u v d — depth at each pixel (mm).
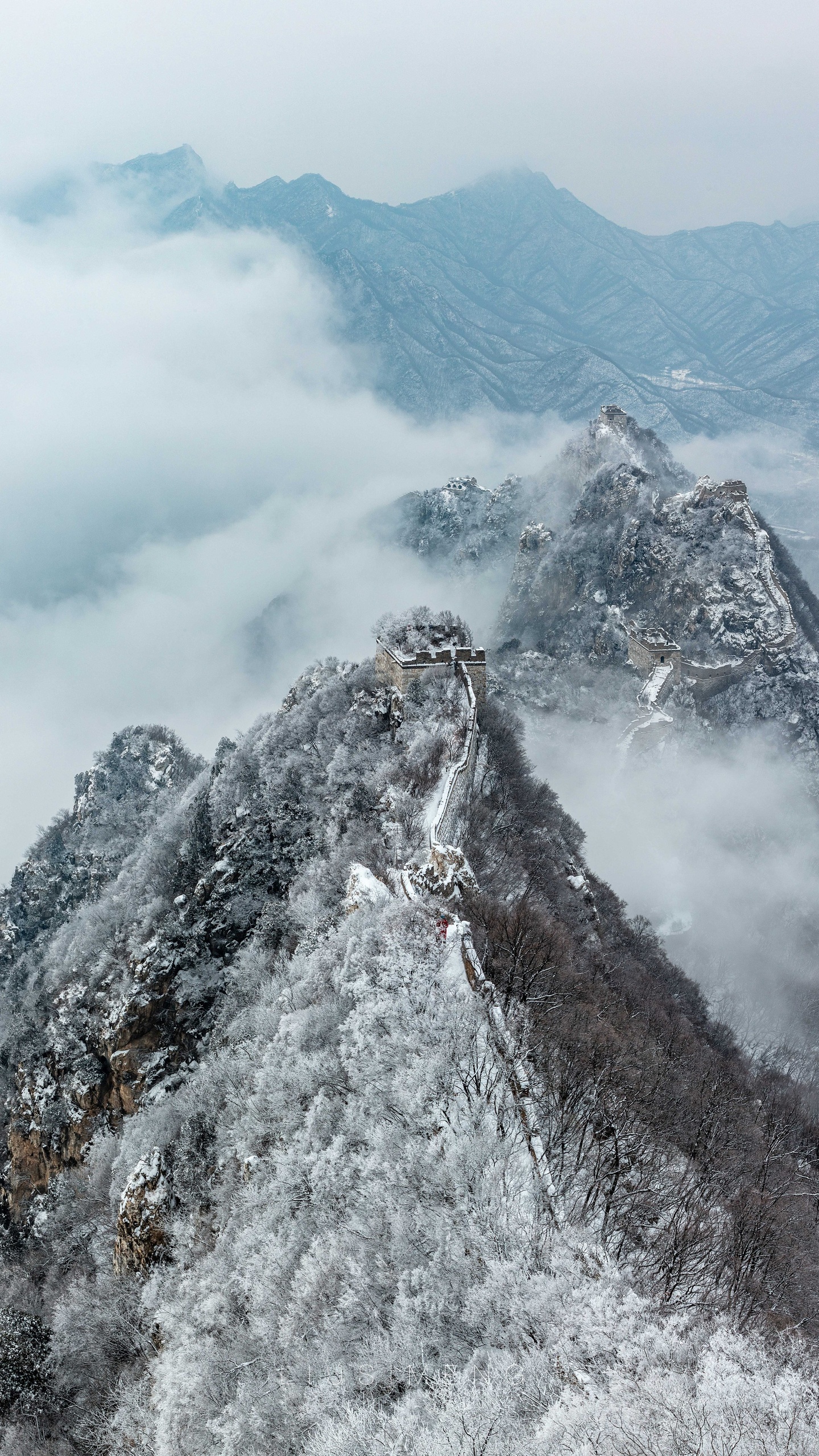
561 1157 42781
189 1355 48062
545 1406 29844
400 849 78500
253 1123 56906
